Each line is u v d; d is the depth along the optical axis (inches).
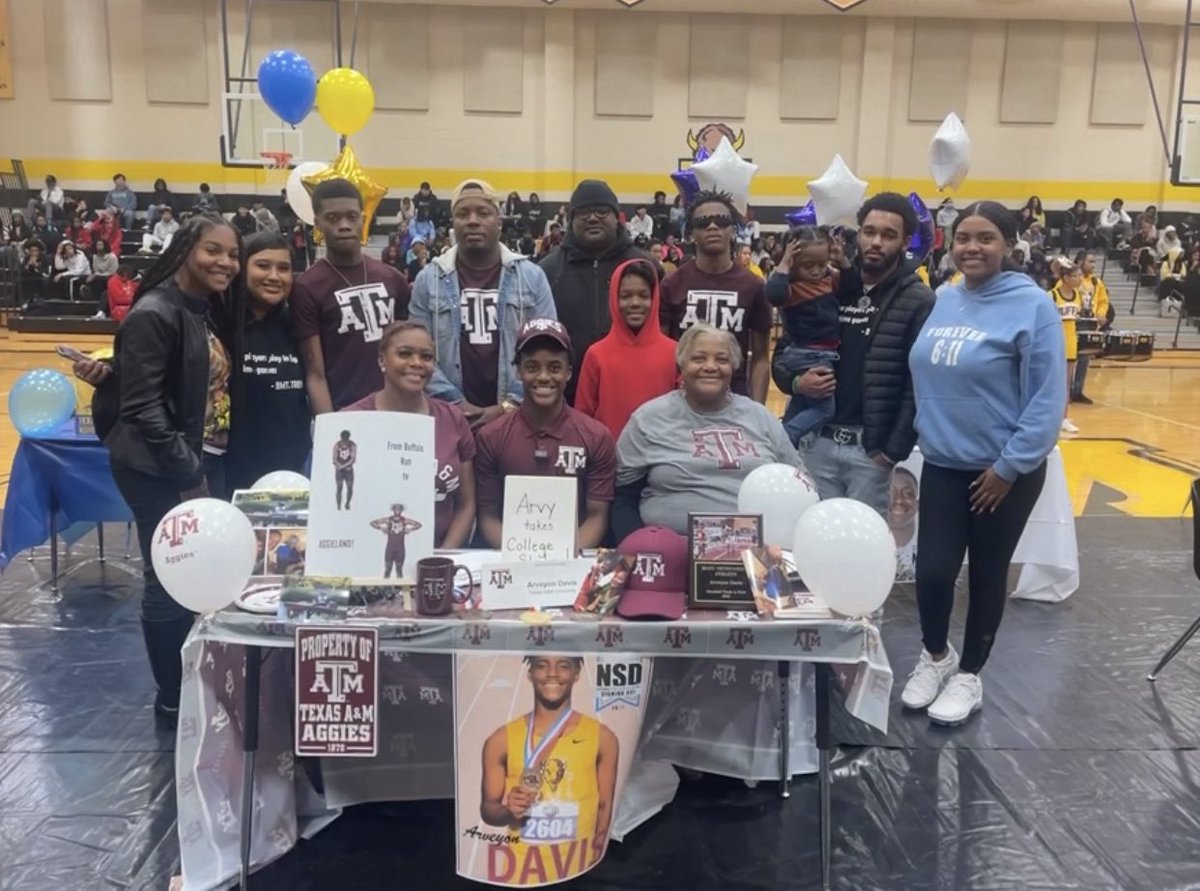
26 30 601.0
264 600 83.1
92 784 103.8
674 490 105.7
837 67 624.4
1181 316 570.9
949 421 113.0
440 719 100.1
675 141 631.2
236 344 121.6
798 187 636.7
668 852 94.0
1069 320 360.8
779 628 80.8
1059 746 115.6
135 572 171.5
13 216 578.2
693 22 618.8
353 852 93.2
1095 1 593.6
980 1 595.8
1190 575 179.3
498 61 615.2
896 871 91.3
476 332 132.6
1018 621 156.1
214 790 86.3
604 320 139.4
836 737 116.2
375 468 85.3
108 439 109.0
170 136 614.9
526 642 80.0
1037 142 634.2
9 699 123.5
